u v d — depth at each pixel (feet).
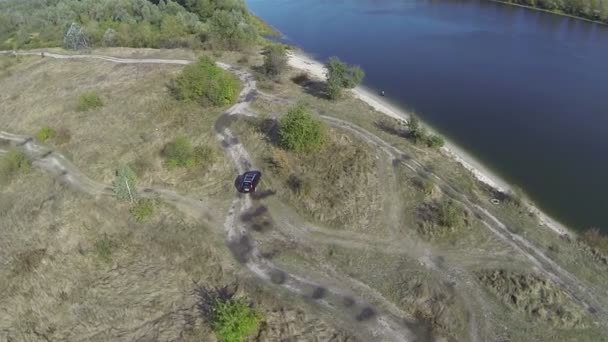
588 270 142.92
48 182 202.18
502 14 407.03
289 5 489.67
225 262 151.23
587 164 202.69
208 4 428.15
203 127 224.12
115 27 401.08
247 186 179.22
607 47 323.16
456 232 156.56
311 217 166.40
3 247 169.37
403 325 128.16
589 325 126.72
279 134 206.49
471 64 308.60
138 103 251.60
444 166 193.47
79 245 166.30
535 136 224.53
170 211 175.42
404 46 348.59
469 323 127.54
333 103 245.65
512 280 137.28
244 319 122.52
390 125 224.74
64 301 144.25
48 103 266.36
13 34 448.24
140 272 152.46
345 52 345.31
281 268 147.84
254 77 276.82
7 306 143.64
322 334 125.90
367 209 167.22
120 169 187.42
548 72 290.56
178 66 296.30
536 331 125.29
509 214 166.71
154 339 128.26
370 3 472.03
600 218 172.76
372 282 141.18
